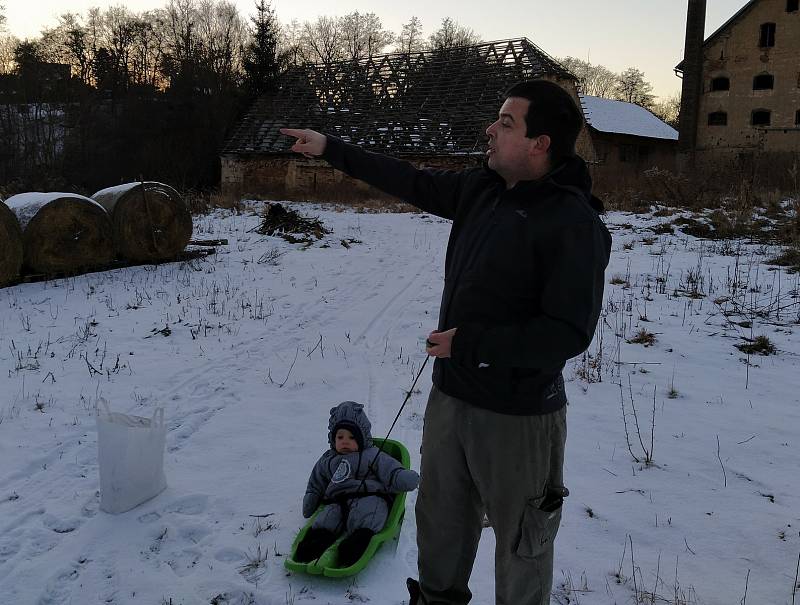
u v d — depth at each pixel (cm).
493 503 244
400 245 1698
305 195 3103
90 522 423
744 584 357
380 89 3488
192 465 505
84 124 4259
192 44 5234
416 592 275
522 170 237
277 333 902
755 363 735
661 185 2295
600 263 221
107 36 5547
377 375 732
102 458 432
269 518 428
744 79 3966
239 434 566
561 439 251
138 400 643
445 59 3450
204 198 2538
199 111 4316
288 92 3706
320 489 414
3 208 1041
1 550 393
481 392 237
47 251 1126
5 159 4022
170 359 772
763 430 560
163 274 1227
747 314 930
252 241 1625
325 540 377
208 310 998
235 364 764
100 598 352
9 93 4422
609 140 4384
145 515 432
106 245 1212
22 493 462
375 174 284
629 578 366
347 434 410
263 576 367
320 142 287
